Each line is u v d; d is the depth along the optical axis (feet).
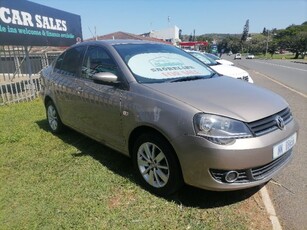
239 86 12.00
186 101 9.88
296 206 10.33
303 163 13.71
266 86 40.86
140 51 13.28
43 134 18.08
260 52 330.95
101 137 13.33
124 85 11.58
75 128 15.58
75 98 14.49
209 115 9.25
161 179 10.71
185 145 9.39
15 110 25.29
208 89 11.02
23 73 35.29
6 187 11.73
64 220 9.59
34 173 12.83
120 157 14.25
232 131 9.06
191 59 14.65
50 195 11.03
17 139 17.10
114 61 12.41
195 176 9.49
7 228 9.29
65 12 39.81
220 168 9.05
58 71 16.70
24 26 30.83
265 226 9.20
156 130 10.36
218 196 10.83
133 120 11.00
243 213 9.86
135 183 11.71
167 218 9.61
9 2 28.37
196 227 9.17
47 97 17.87
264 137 9.36
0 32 27.20
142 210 10.03
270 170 10.05
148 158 11.01
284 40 289.53
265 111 9.90
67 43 40.55
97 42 14.12
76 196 10.91
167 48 14.67
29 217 9.80
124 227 9.22
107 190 11.26
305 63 136.87
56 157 14.46
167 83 11.46
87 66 14.16
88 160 13.98
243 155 8.97
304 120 21.13
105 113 12.47
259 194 11.01
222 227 9.16
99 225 9.31
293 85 42.29
